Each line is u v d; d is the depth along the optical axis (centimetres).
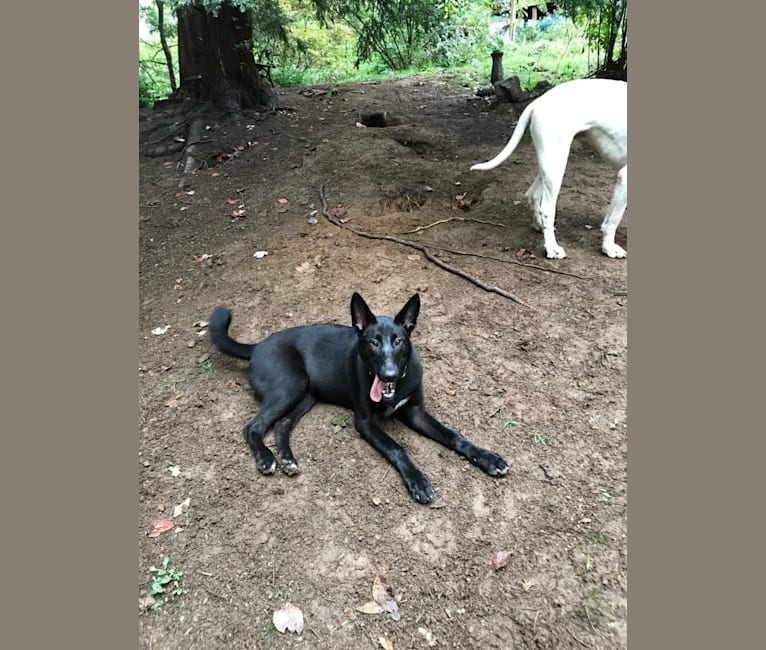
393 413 342
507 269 505
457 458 320
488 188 677
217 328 394
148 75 1488
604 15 1059
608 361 388
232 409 366
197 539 279
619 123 491
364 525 282
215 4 708
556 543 269
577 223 585
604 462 312
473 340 416
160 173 826
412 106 1118
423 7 1383
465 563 262
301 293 491
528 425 341
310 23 1853
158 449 336
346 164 762
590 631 232
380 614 244
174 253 597
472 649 230
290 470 310
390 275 503
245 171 788
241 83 1031
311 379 359
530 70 1348
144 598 252
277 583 257
